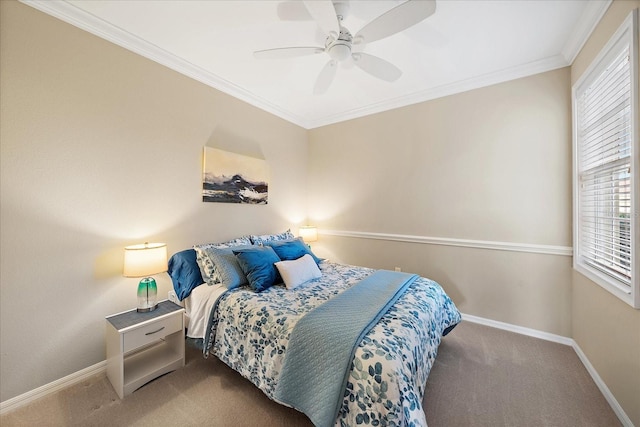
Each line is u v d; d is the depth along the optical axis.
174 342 2.04
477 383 1.80
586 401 1.63
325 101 3.23
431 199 2.97
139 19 1.84
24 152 1.61
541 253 2.41
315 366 1.30
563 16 1.80
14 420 1.48
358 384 1.17
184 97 2.46
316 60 2.36
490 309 2.66
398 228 3.21
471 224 2.74
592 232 2.01
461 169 2.78
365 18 1.82
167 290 2.34
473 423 1.47
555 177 2.34
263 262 2.16
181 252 2.32
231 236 2.91
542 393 1.70
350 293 1.89
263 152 3.31
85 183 1.86
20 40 1.58
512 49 2.17
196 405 1.60
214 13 1.78
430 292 2.02
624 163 1.57
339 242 3.72
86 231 1.86
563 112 2.29
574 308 2.24
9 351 1.56
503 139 2.56
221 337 1.82
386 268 3.31
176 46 2.15
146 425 1.45
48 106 1.69
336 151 3.74
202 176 2.61
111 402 1.62
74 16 1.76
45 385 1.68
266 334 1.55
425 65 2.41
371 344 1.25
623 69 1.54
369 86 2.83
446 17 1.81
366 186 3.47
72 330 1.80
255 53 1.78
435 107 2.93
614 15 1.53
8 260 1.56
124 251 1.95
